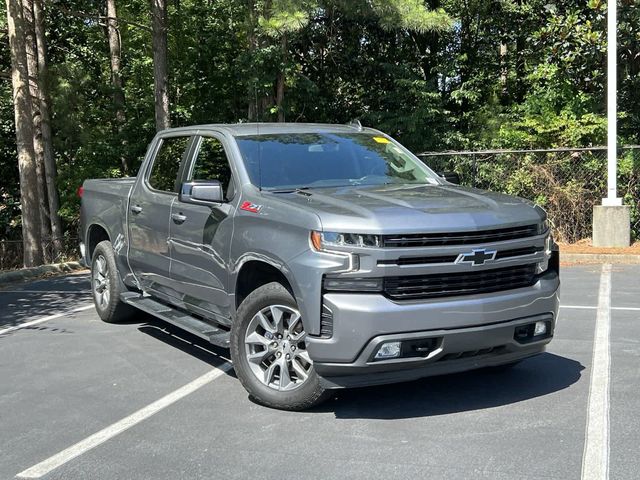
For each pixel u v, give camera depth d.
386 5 16.34
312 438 4.51
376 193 5.28
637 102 17.20
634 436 4.38
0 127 25.36
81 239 8.67
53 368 6.35
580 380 5.55
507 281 4.83
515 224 4.85
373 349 4.40
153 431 4.74
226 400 5.32
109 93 22.92
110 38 23.25
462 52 22.70
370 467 4.05
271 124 6.43
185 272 6.18
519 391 5.33
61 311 9.03
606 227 12.84
